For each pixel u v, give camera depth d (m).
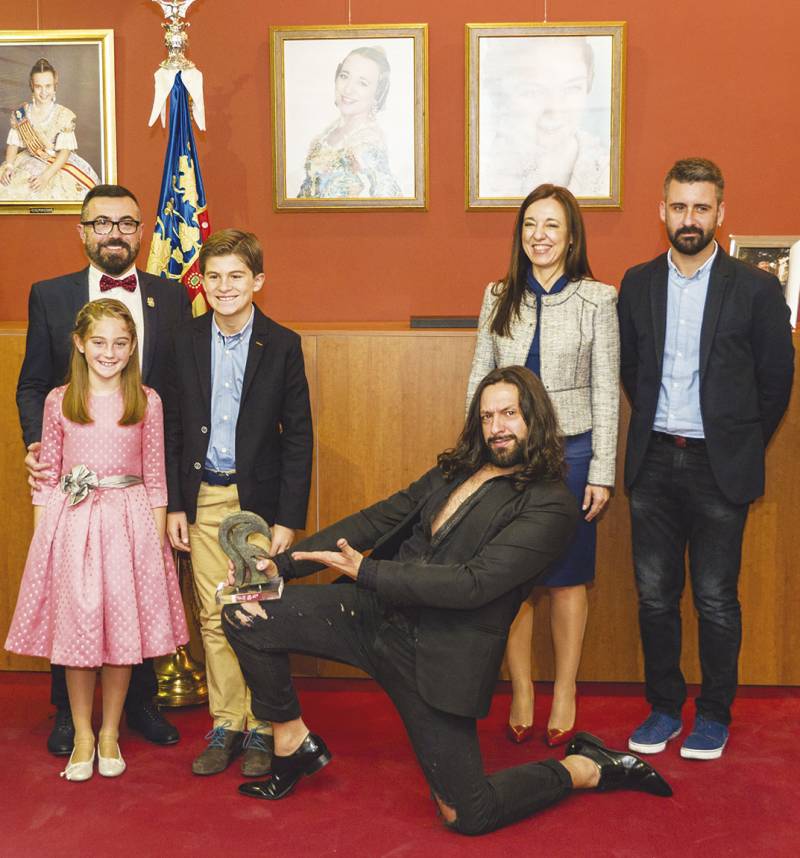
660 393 3.05
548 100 3.96
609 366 3.03
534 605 3.41
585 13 3.94
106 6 4.02
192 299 3.62
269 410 2.96
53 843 2.53
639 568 3.15
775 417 3.05
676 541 3.12
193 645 3.65
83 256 4.15
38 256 4.15
